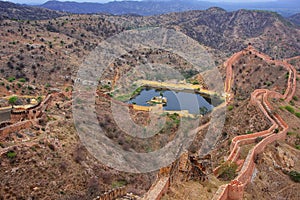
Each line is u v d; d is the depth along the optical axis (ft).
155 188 85.20
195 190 92.17
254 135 169.37
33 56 462.60
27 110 186.70
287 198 128.67
